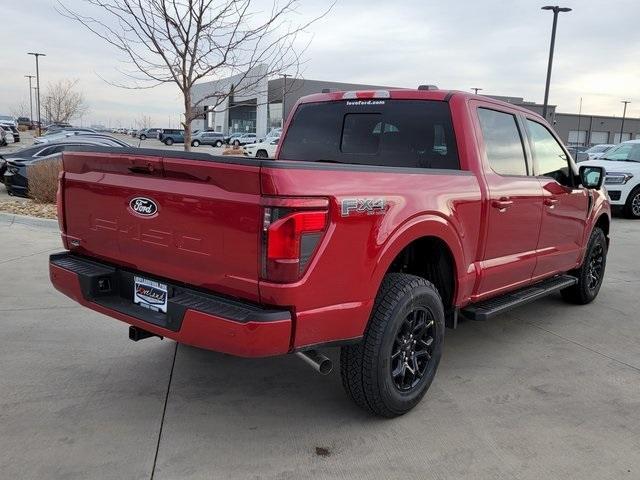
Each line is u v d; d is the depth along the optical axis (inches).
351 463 120.0
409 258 154.8
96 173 136.6
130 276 135.0
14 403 140.4
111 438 126.3
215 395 149.0
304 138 192.9
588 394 156.1
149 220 124.4
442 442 129.2
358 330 121.0
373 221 119.8
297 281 107.7
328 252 111.3
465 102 161.2
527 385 160.9
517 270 178.5
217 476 113.9
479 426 136.9
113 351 175.8
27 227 369.4
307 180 108.1
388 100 173.3
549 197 189.5
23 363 164.1
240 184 107.6
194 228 116.0
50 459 117.3
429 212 135.0
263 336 107.2
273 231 104.3
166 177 120.3
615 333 208.1
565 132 3206.2
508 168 174.2
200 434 129.4
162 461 118.2
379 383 128.9
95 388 150.5
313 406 144.6
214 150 1953.7
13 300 220.4
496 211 160.9
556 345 193.9
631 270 317.1
